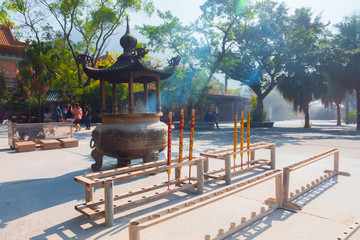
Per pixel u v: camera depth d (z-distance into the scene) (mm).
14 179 5473
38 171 6191
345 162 6684
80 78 26469
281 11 19547
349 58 18734
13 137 9789
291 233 2947
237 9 17562
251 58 20500
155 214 2553
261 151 8547
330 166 6238
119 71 5617
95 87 25984
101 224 3293
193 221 3307
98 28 26422
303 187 4242
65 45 27250
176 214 2395
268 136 13805
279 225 3158
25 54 25469
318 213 3496
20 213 3668
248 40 20203
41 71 25391
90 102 26422
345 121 30344
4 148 10109
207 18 18250
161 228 3117
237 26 20234
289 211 3598
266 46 20344
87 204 3480
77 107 17531
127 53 6094
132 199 3895
